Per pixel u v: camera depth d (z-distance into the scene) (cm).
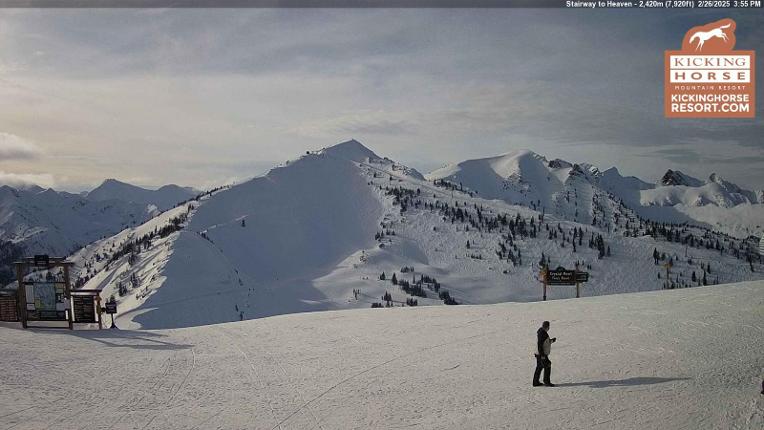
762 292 3092
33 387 1747
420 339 2480
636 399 1480
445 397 1644
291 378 1897
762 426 1255
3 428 1427
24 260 2677
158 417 1526
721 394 1460
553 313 2950
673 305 2870
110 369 1991
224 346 2409
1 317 2769
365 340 2503
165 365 2066
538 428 1359
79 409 1580
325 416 1527
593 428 1327
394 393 1705
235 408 1598
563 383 1686
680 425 1296
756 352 1823
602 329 2400
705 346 1938
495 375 1839
